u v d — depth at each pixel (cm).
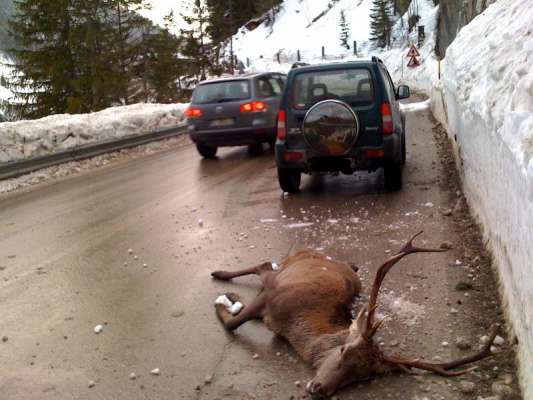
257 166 1221
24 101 2844
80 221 843
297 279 416
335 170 844
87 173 1318
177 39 3562
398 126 863
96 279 593
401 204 780
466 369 367
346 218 739
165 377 396
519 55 507
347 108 793
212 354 421
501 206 445
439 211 727
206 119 1355
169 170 1259
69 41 2766
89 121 1596
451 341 407
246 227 742
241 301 510
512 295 395
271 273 475
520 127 358
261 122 1338
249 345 429
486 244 561
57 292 564
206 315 488
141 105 2052
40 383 400
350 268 478
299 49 6944
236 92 1349
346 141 802
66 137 1470
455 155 959
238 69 5162
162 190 1031
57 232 788
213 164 1302
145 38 3141
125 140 1619
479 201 614
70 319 499
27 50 2827
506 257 425
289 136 847
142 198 974
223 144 1368
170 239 715
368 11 7106
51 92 2844
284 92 849
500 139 423
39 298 551
